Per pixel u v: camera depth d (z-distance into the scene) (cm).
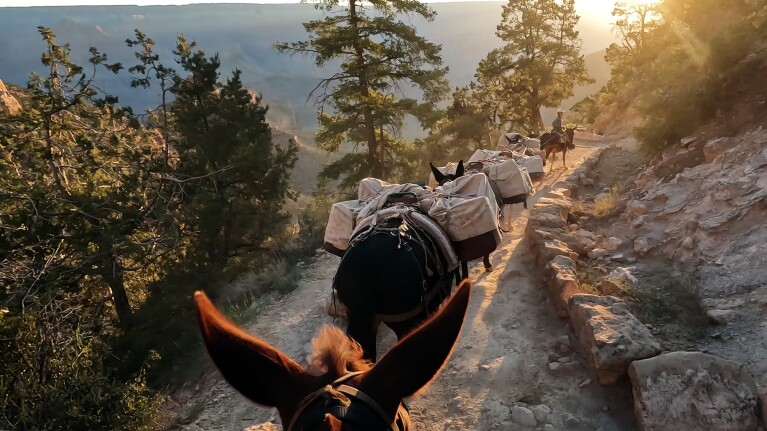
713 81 1362
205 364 912
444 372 655
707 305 688
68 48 1528
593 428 531
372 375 210
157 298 1486
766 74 1273
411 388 206
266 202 1895
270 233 1838
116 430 694
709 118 1395
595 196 1503
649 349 545
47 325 900
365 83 2780
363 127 2850
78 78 1538
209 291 1481
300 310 973
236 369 210
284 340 862
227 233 1736
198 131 1842
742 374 500
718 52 1340
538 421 547
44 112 1469
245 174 1852
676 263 841
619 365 541
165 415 784
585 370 600
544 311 757
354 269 457
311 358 227
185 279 1512
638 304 708
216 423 698
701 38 1495
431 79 2819
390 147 3059
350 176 2923
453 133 4619
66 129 1538
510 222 1205
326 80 2823
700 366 505
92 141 1551
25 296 1035
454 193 616
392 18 2764
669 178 1226
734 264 764
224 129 1858
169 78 1764
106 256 1391
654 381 504
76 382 748
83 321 1045
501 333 719
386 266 451
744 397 483
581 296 658
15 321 880
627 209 1147
